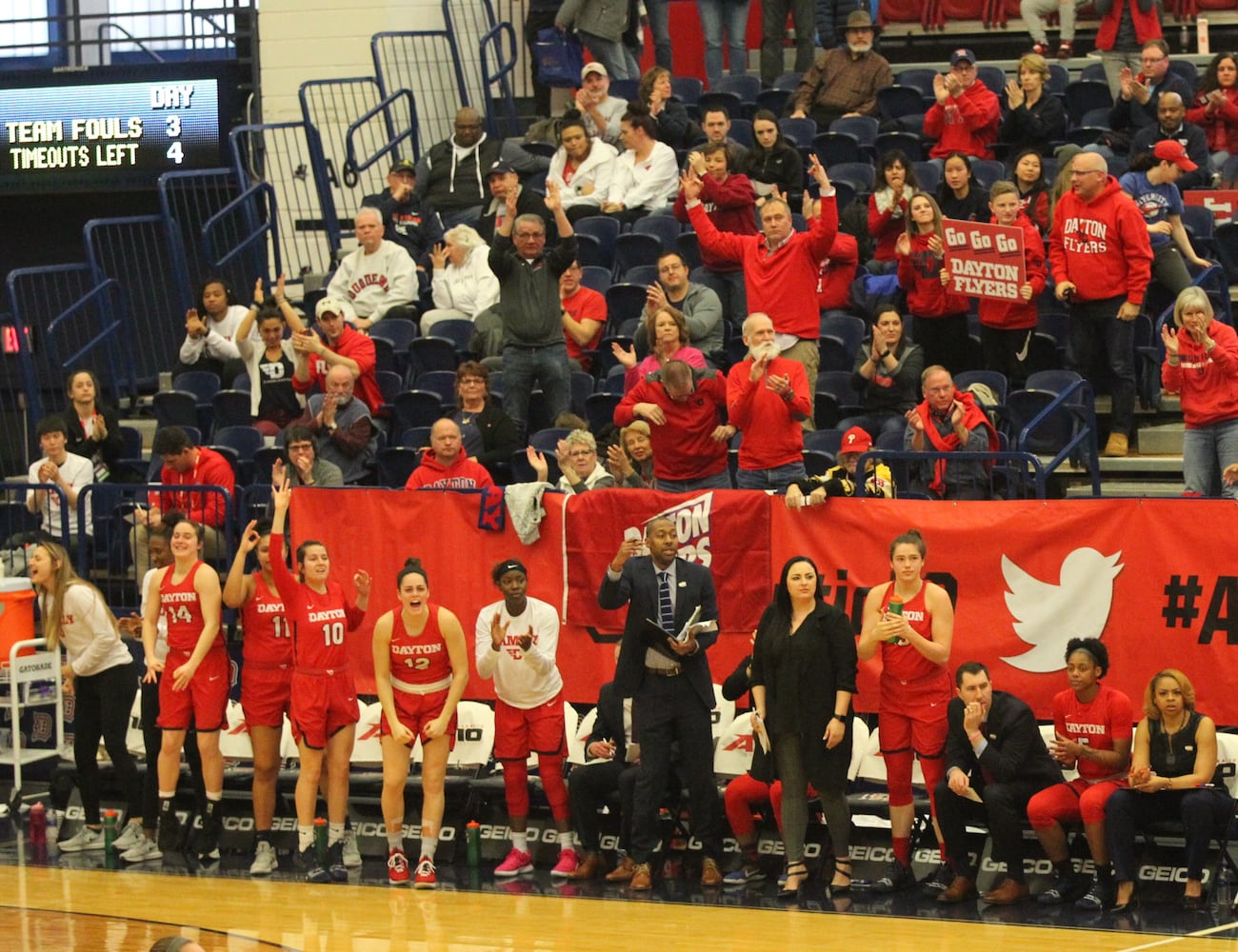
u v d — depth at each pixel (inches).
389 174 1568.7
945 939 778.2
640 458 1076.5
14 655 1080.8
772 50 1694.1
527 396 1232.2
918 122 1549.0
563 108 1755.7
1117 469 1139.3
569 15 1665.8
